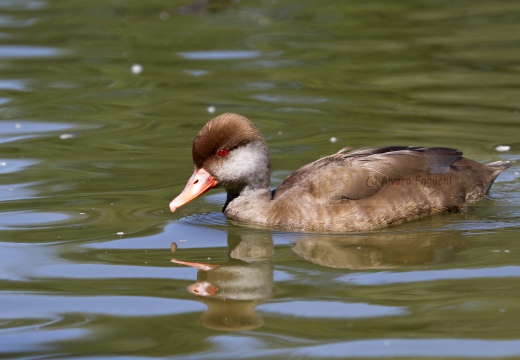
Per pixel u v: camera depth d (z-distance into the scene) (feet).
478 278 33.68
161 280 34.63
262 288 33.60
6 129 56.08
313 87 64.34
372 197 41.24
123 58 72.59
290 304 31.96
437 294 32.32
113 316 31.27
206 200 45.85
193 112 59.16
